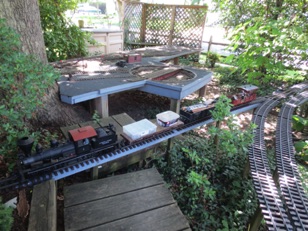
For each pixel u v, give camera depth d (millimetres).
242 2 6945
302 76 6441
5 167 2387
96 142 2547
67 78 3988
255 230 2514
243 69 5543
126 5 9602
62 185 2689
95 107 3779
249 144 3051
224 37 6820
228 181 3377
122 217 2219
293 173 2732
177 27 9570
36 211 1890
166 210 2350
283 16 6332
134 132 2838
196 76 4645
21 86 2168
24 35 2783
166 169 3275
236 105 4309
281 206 2193
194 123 3559
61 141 2934
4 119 2178
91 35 7207
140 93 5688
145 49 7605
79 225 2086
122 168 3211
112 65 5070
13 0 2613
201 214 2768
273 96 5141
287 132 3604
